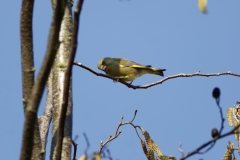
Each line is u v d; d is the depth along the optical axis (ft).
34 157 30.78
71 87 37.47
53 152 34.99
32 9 30.22
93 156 30.35
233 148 37.14
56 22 24.76
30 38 30.45
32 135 25.64
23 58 30.35
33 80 30.32
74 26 26.63
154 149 38.47
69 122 35.91
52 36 24.86
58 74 38.65
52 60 25.09
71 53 27.30
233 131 23.71
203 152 24.29
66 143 34.86
